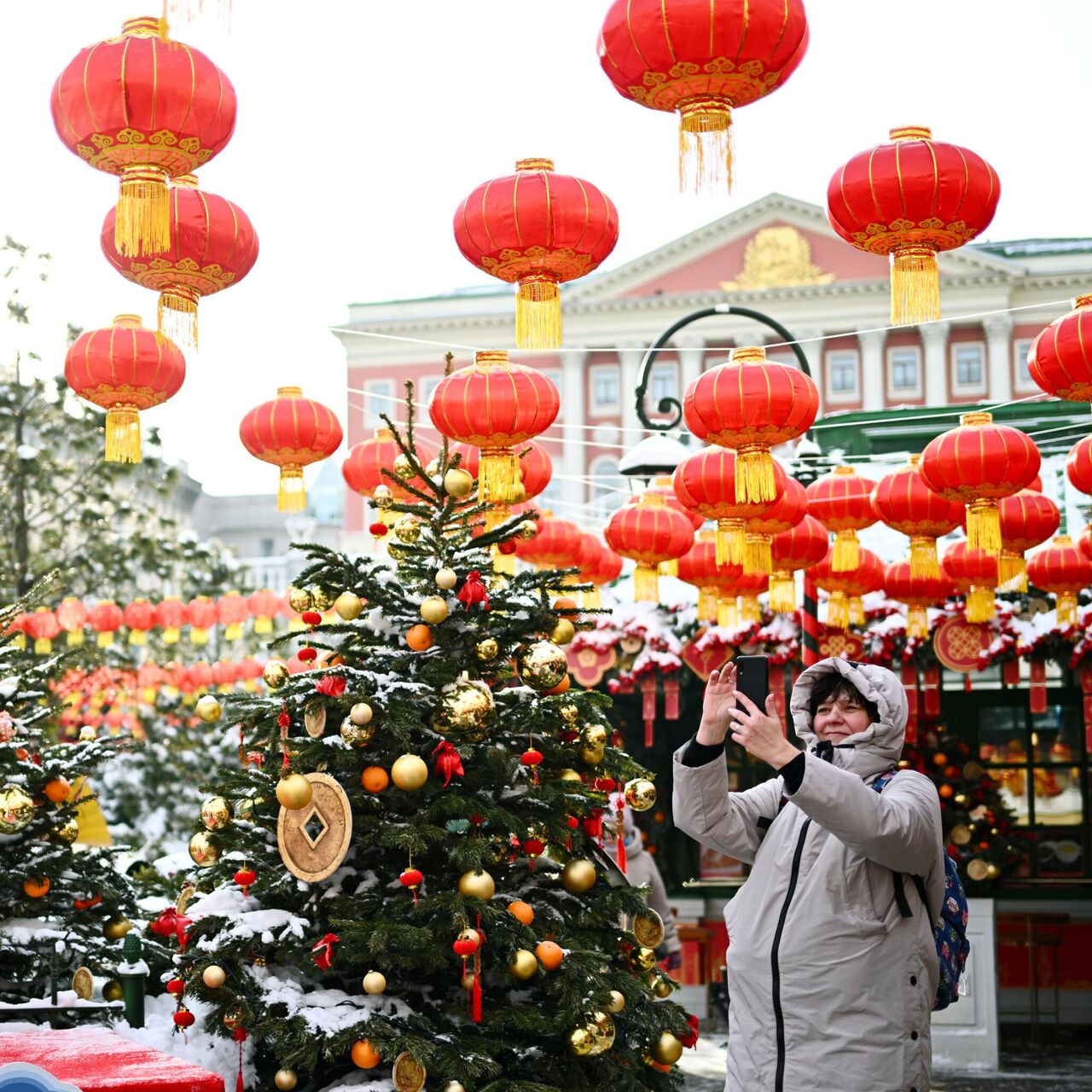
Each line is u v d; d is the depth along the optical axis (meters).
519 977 5.06
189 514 59.88
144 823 18.73
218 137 4.76
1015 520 7.65
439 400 6.18
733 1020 3.70
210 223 5.34
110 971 6.22
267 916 5.05
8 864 6.16
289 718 5.35
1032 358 6.20
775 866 3.71
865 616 9.75
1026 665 11.75
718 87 4.55
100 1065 3.20
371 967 5.05
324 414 7.12
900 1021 3.53
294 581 5.48
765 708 3.76
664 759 12.09
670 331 8.90
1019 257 50.09
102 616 12.70
